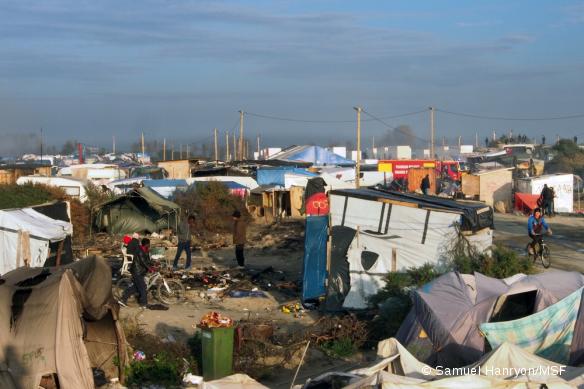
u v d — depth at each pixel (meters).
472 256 16.81
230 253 27.44
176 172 53.16
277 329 15.08
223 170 49.12
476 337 11.61
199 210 33.41
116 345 11.59
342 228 17.23
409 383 8.45
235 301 18.12
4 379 10.09
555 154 87.19
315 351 13.67
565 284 12.55
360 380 8.80
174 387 11.41
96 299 10.91
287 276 21.98
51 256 21.11
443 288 12.45
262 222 36.94
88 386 10.30
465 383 8.55
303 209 38.56
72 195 36.94
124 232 33.28
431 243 16.86
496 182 45.22
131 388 11.24
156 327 14.95
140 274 16.80
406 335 12.19
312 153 65.75
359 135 46.94
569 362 11.45
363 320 14.90
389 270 16.97
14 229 20.03
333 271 17.00
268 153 90.31
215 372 11.73
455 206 17.14
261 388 9.76
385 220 17.08
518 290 12.14
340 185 45.41
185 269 22.77
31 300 10.34
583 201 53.44
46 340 10.12
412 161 52.50
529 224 22.64
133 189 33.62
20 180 39.00
